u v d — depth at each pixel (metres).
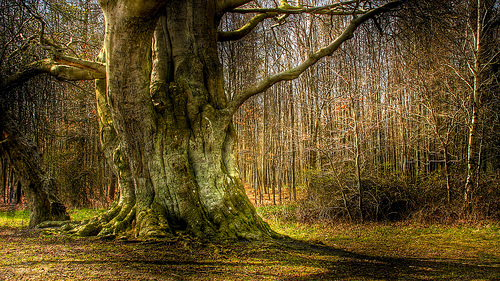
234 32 11.56
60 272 5.33
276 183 29.00
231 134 9.89
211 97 9.93
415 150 16.22
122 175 9.16
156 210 8.29
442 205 12.90
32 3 11.90
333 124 18.39
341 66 20.38
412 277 5.89
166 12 9.89
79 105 20.59
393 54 17.83
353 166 14.74
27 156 11.27
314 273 5.94
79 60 9.45
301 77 22.75
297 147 20.62
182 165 8.61
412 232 11.20
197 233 7.97
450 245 9.11
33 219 10.96
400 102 16.70
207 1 10.01
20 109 13.21
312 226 13.20
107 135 9.88
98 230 8.40
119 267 5.71
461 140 15.34
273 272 5.89
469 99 13.39
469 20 12.83
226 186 9.09
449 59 13.95
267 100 24.88
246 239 8.09
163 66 9.77
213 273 5.64
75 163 20.17
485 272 6.28
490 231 10.69
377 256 7.76
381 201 13.63
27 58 12.58
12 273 5.24
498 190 12.08
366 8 12.42
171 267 5.86
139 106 8.24
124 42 7.47
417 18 11.45
